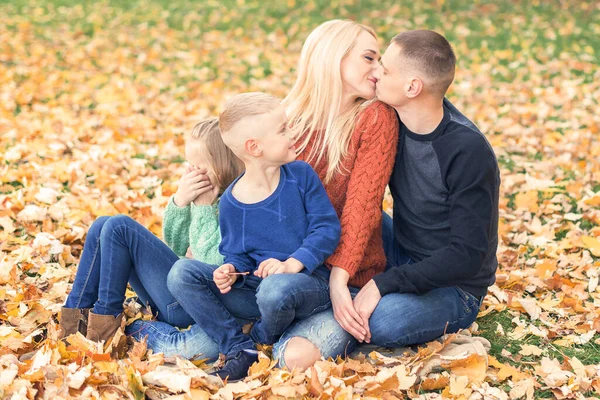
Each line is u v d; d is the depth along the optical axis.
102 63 9.34
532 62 9.21
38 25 11.41
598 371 2.92
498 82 8.49
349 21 3.16
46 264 3.82
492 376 2.89
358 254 2.96
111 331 2.94
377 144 3.03
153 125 6.74
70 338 2.88
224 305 2.98
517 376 2.88
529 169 5.47
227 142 2.86
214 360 2.97
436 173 2.99
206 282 2.87
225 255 2.96
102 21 11.97
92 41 10.62
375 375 2.82
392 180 3.16
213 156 3.11
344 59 3.09
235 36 11.28
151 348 3.01
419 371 2.89
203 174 3.15
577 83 8.17
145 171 5.42
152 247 3.00
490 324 3.38
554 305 3.51
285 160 2.86
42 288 3.61
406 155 3.06
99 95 7.77
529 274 3.85
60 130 6.27
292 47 10.62
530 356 3.11
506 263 4.05
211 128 3.14
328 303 2.98
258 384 2.71
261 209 2.90
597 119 6.74
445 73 2.89
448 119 3.01
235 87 8.55
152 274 3.02
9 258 3.84
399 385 2.75
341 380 2.70
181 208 3.12
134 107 7.32
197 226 3.12
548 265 3.86
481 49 10.17
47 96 7.57
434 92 2.92
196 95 8.12
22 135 6.06
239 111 2.80
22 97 7.36
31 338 3.00
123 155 5.68
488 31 11.10
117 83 8.32
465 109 7.41
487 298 3.59
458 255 2.88
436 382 2.81
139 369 2.74
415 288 2.93
